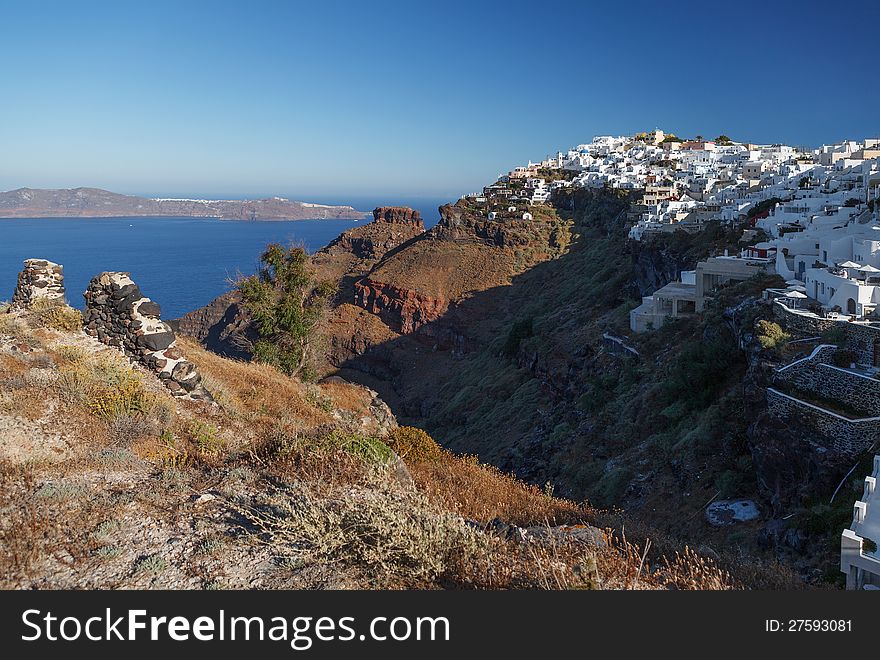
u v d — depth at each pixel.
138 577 6.73
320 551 7.23
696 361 33.31
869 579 11.62
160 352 16.19
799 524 17.30
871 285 25.50
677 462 27.38
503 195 134.00
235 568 7.02
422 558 7.07
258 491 9.58
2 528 7.39
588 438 37.22
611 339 48.34
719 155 127.12
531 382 59.53
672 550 10.30
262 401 18.17
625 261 76.75
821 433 20.34
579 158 159.75
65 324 17.39
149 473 10.34
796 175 78.88
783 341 25.50
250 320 30.27
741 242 52.47
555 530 9.15
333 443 11.70
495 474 17.50
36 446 10.40
